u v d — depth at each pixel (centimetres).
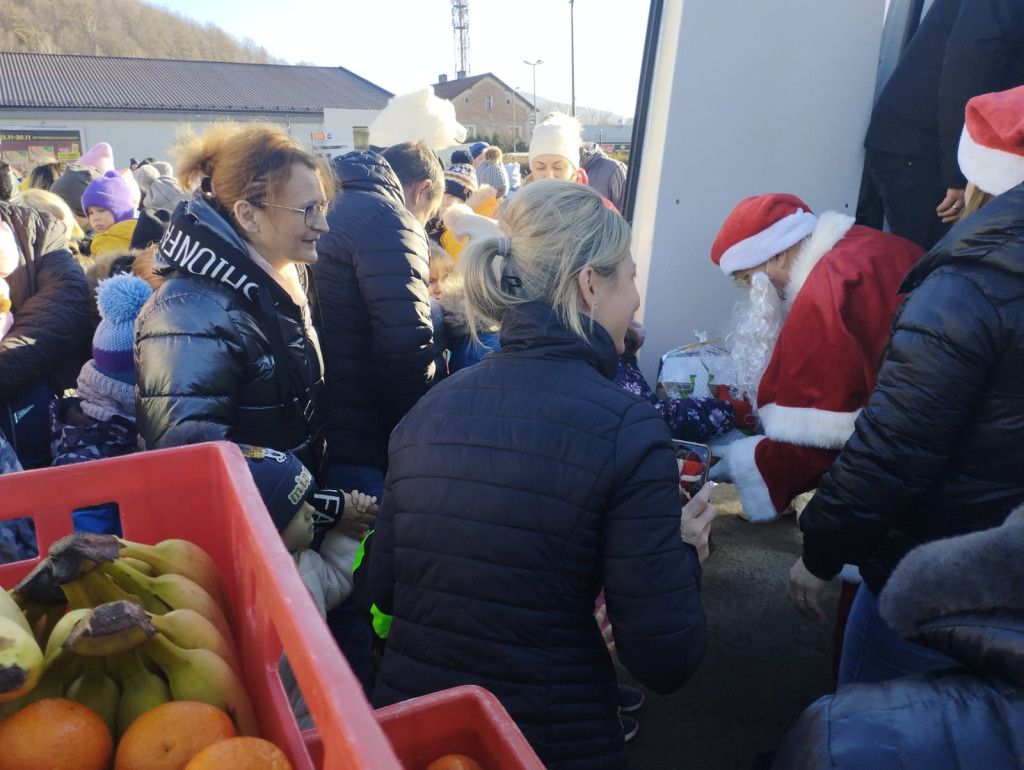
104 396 211
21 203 284
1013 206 139
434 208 310
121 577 86
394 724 93
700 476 159
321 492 201
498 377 134
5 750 69
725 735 243
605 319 140
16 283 253
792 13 284
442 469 131
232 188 175
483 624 127
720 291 315
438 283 309
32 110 4006
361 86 5691
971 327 141
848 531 166
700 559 148
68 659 78
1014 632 87
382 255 236
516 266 137
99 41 8525
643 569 120
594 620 133
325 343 244
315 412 203
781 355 223
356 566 184
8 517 98
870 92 296
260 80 5294
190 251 172
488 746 93
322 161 190
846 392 213
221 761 68
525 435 125
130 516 104
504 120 7475
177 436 160
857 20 287
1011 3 244
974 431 149
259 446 183
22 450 250
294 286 200
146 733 73
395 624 138
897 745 92
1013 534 90
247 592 88
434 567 130
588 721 128
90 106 4128
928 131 278
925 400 147
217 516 108
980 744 88
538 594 125
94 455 202
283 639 67
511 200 141
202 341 166
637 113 326
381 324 237
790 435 220
